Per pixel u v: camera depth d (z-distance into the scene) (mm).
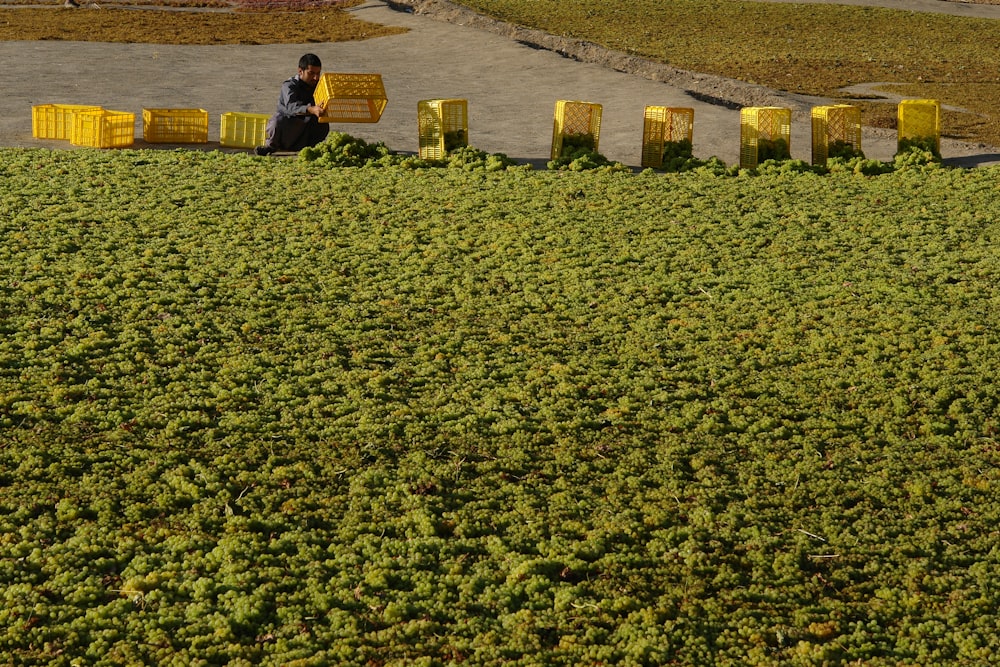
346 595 4512
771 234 10281
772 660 4176
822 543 5035
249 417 6078
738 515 5266
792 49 29391
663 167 13609
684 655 4199
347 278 8625
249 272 8672
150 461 5539
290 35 28172
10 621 4246
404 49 26312
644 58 26453
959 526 5191
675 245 9820
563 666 4121
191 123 14211
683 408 6480
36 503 5078
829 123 14180
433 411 6305
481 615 4445
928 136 14570
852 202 11648
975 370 7086
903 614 4516
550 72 22859
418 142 14414
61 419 5977
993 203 11594
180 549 4805
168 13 31656
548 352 7328
